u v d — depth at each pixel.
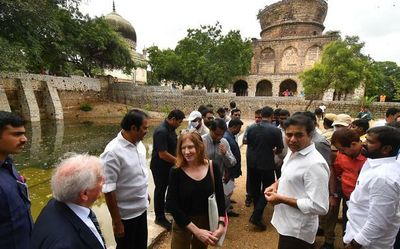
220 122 4.17
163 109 31.89
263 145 4.59
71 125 22.34
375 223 2.21
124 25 42.50
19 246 2.20
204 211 2.78
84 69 31.91
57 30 18.64
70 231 1.50
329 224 3.83
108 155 2.76
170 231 4.43
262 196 4.54
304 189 2.50
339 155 3.76
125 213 2.93
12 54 14.52
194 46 35.75
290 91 38.75
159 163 4.35
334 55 24.33
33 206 6.31
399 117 5.58
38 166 10.17
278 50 39.75
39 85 24.55
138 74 45.84
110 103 32.56
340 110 27.48
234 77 39.03
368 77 26.20
